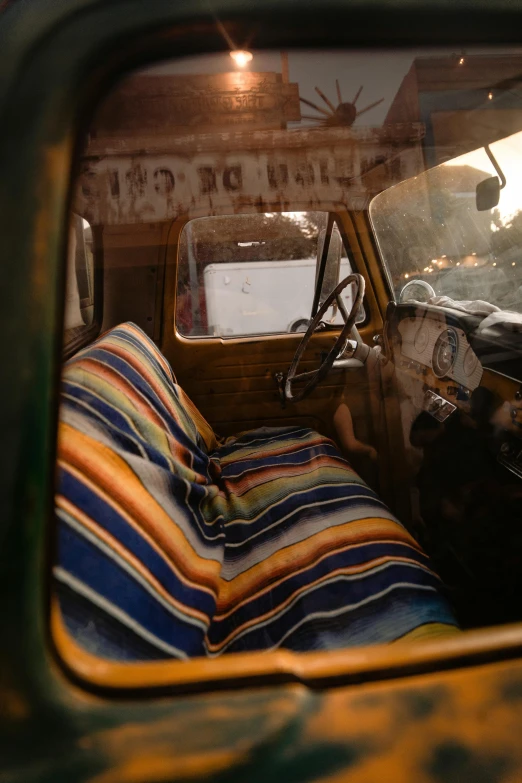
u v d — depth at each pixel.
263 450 1.81
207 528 1.17
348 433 2.01
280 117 0.87
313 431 1.99
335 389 2.08
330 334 2.19
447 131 1.08
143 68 0.50
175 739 0.43
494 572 1.19
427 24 0.51
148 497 0.93
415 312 1.65
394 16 0.50
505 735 0.47
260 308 2.19
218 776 0.43
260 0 0.48
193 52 0.49
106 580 0.71
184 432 1.43
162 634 0.76
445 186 1.53
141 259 1.96
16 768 0.42
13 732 0.42
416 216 1.72
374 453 1.81
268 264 2.16
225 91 0.72
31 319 0.43
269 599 1.03
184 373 2.14
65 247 0.44
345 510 1.34
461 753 0.46
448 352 1.45
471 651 0.49
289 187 1.32
